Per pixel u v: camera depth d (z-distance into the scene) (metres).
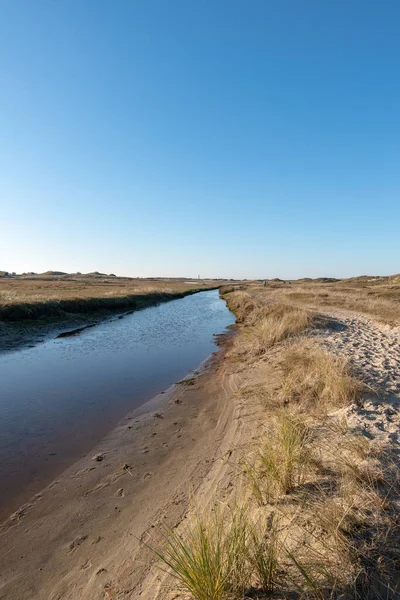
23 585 3.14
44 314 20.14
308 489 3.54
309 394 6.38
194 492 4.32
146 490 4.53
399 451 3.99
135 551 3.43
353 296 32.25
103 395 8.42
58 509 4.23
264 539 2.95
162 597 2.71
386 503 3.06
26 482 4.83
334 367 6.84
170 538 3.49
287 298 32.22
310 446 4.36
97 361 11.88
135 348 14.06
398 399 5.64
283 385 7.23
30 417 7.07
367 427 4.70
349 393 5.82
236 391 8.26
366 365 7.81
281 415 5.42
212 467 4.93
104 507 4.23
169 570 3.04
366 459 3.86
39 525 3.96
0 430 6.46
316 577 2.47
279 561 2.68
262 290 49.91
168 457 5.40
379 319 16.84
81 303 24.28
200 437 6.05
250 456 4.82
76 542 3.66
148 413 7.29
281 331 12.82
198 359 12.20
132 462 5.30
